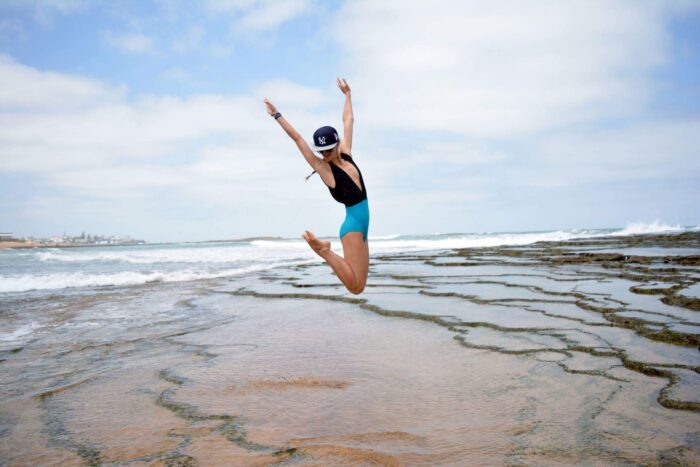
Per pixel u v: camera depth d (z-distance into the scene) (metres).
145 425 4.00
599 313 7.92
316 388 4.81
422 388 4.71
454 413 4.05
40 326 8.71
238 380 5.15
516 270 15.40
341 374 5.26
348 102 5.89
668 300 8.57
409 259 23.08
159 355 6.42
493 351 5.97
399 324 7.90
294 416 4.08
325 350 6.35
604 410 4.00
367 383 4.92
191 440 3.66
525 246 31.64
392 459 3.22
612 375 4.89
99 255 34.97
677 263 15.57
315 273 17.98
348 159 5.24
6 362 6.24
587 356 5.58
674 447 3.32
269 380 5.11
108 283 16.12
